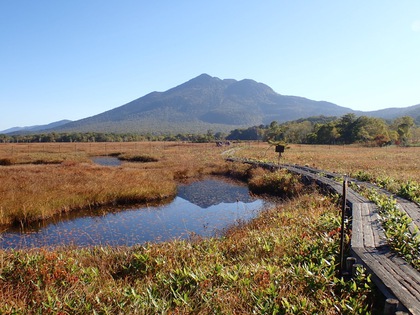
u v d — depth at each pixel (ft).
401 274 17.71
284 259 22.98
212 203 61.41
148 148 212.02
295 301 16.81
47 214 47.60
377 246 22.44
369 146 232.94
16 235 40.09
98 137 369.09
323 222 31.17
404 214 28.50
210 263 22.67
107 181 68.74
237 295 17.39
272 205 57.52
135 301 16.58
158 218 49.29
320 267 19.83
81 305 16.63
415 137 334.24
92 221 47.19
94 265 23.98
